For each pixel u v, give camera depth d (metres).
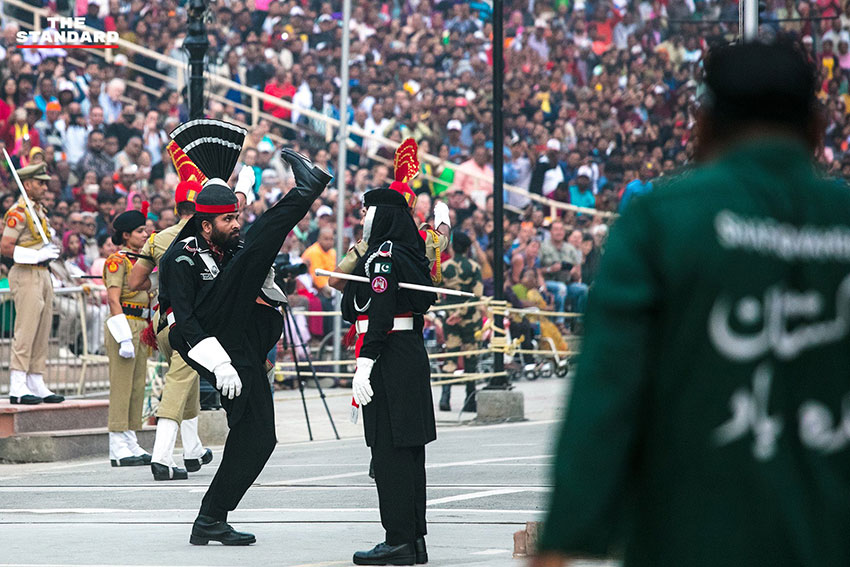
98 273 55.41
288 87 75.88
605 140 80.25
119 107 68.88
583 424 7.26
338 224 61.34
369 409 19.67
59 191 62.69
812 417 7.43
